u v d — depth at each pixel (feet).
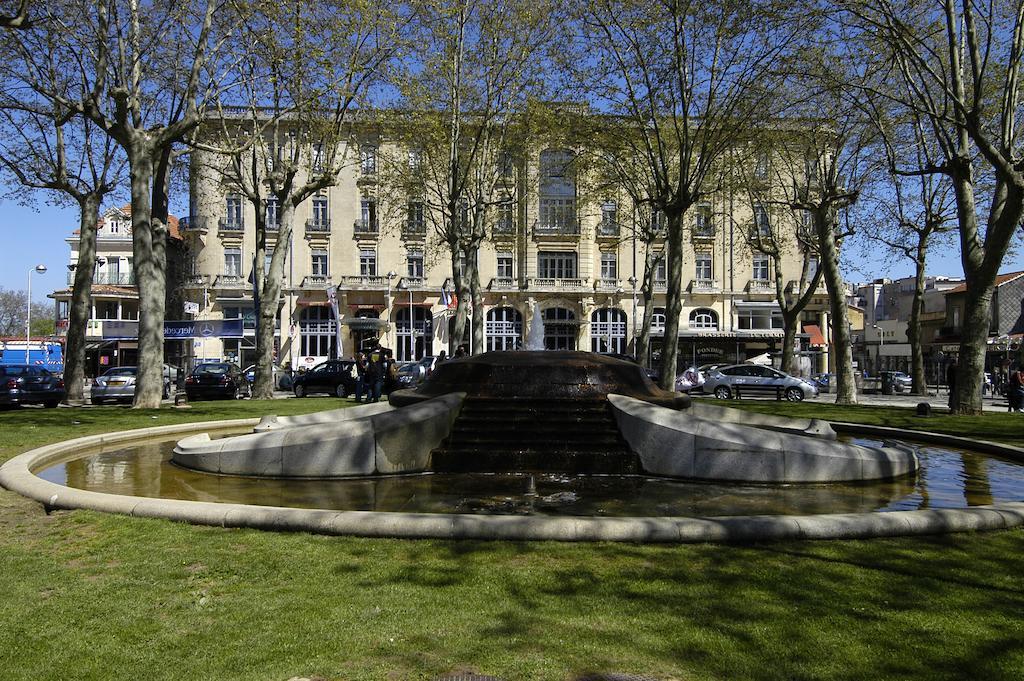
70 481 25.21
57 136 71.00
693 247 162.50
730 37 60.29
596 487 24.75
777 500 22.57
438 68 78.84
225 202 161.79
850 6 50.14
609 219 163.73
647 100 68.80
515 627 11.46
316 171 78.07
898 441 39.63
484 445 27.84
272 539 16.47
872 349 201.87
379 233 163.84
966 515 17.69
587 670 10.02
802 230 102.73
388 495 23.04
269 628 11.45
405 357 164.96
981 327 54.70
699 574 14.08
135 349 157.17
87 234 75.92
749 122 66.03
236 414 51.57
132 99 55.11
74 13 51.26
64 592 13.19
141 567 14.53
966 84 65.21
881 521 17.01
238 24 55.47
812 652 10.63
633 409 27.89
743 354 165.58
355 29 60.85
